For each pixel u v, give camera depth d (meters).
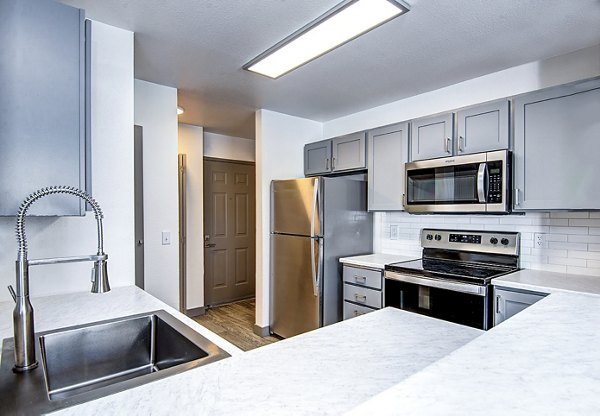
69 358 1.20
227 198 4.72
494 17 1.79
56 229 1.70
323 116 3.74
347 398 0.74
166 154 2.78
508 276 2.15
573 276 2.14
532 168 2.11
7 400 0.78
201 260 4.22
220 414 0.68
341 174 3.57
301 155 3.80
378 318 1.32
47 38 1.37
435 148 2.61
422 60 2.32
